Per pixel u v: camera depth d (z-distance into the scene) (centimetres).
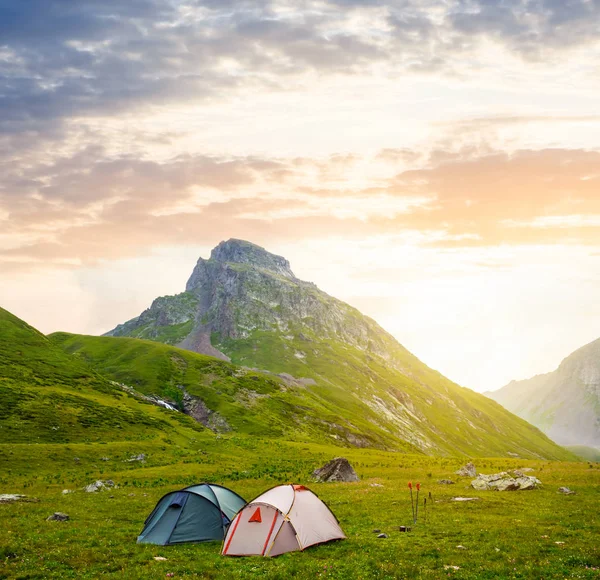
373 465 8362
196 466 7550
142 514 4006
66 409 10681
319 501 3161
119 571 2397
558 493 4647
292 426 16575
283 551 2789
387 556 2633
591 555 2558
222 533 3172
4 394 10638
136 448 8688
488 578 2264
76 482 6000
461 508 3978
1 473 6288
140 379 18262
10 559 2548
